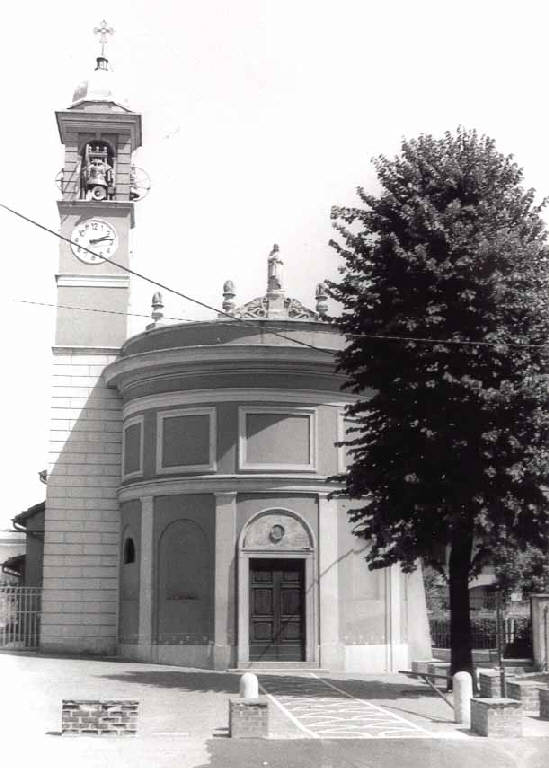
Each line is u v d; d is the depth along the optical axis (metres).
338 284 22.64
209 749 14.68
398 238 21.95
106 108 34.53
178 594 28.22
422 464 21.33
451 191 22.22
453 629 21.84
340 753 14.61
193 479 28.19
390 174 22.69
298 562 28.00
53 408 32.69
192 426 28.61
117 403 32.75
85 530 32.03
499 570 34.19
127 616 30.00
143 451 29.64
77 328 33.16
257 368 28.28
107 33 35.84
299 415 28.42
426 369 21.19
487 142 22.58
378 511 21.88
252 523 27.84
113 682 23.14
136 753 14.27
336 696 21.28
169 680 23.80
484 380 21.19
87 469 32.38
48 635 31.45
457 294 21.08
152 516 29.00
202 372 28.58
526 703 19.12
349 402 29.02
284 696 21.12
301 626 27.67
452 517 20.58
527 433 20.80
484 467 20.80
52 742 14.98
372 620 28.39
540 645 27.70
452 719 18.03
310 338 28.48
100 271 33.53
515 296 21.11
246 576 27.56
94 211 34.03
